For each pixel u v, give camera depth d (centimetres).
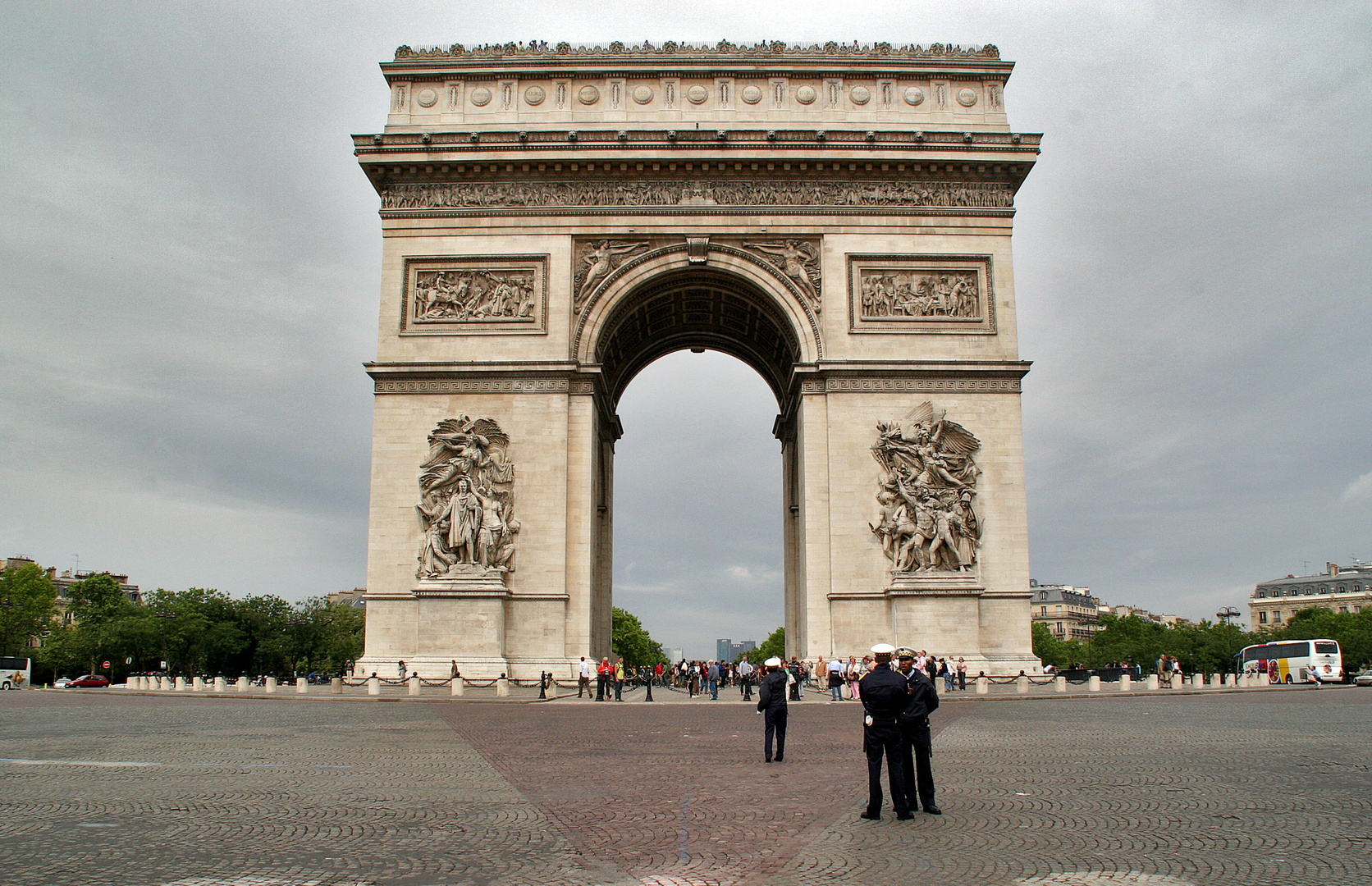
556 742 3512
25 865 1541
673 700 7138
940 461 7338
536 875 1498
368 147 7738
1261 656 11525
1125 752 3042
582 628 7256
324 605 19562
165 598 17212
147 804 2092
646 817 1967
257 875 1484
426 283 7731
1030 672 7081
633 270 7738
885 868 1538
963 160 7706
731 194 7831
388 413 7488
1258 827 1830
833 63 8012
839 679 6312
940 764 2781
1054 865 1553
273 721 4506
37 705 6219
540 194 7831
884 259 7744
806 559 7381
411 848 1672
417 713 5100
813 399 7588
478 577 7144
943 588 7075
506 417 7469
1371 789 2259
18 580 18388
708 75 8019
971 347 7612
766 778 2550
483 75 8006
